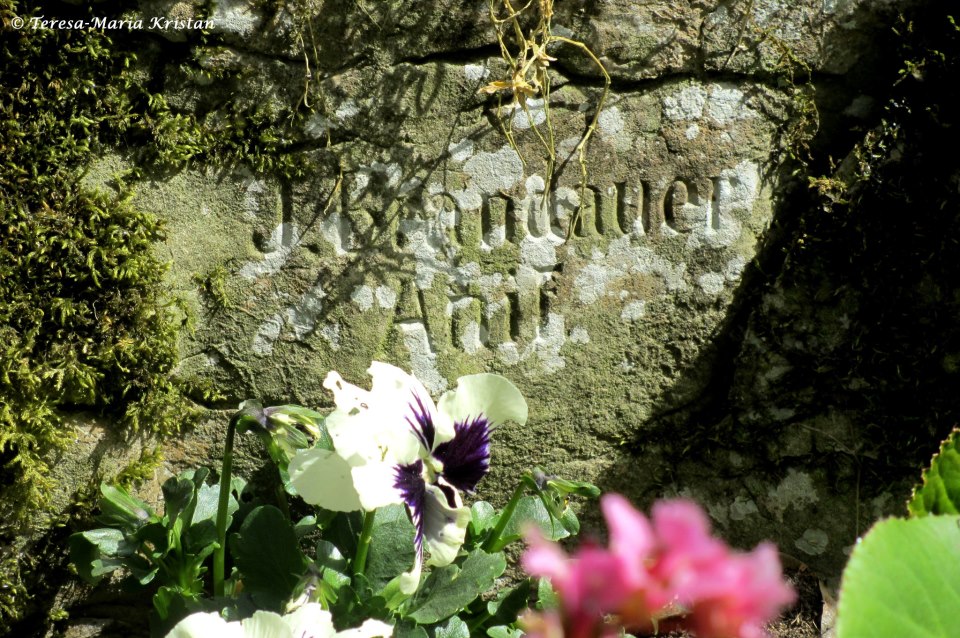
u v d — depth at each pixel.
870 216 2.79
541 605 2.43
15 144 2.50
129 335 2.64
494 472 2.88
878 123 2.81
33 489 2.64
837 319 2.85
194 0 2.51
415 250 2.72
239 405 2.77
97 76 2.54
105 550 2.43
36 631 2.76
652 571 0.64
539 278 2.78
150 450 2.74
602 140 2.74
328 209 2.68
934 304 2.83
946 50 2.73
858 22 2.75
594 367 2.85
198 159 2.62
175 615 2.32
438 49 2.63
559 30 2.66
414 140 2.67
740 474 2.97
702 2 2.71
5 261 2.51
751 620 0.63
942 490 1.35
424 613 2.29
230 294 2.69
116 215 2.59
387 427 1.98
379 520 2.48
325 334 2.73
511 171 2.72
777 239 2.87
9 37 2.45
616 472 2.95
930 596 0.94
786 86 2.79
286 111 2.62
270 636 1.87
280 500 2.67
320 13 2.57
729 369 2.92
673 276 2.84
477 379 2.16
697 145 2.78
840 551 3.01
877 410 2.91
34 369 2.56
